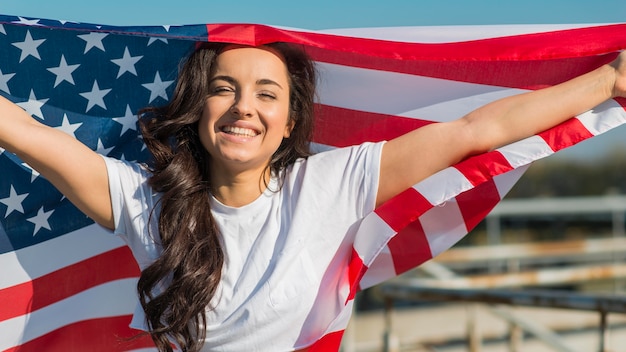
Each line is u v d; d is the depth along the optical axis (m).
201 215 2.62
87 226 3.11
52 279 3.12
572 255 8.76
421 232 3.06
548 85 2.94
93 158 2.61
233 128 2.56
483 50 2.81
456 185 2.63
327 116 3.12
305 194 2.66
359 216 2.68
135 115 3.06
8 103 2.55
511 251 7.42
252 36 2.56
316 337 2.62
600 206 8.14
